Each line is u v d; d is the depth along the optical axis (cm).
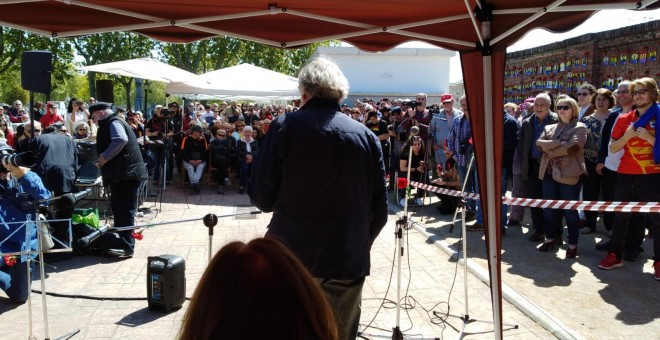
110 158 585
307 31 350
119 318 433
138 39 3625
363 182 271
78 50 3578
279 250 102
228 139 1146
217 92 1330
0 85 4606
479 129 317
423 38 324
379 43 373
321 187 261
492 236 312
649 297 464
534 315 427
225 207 951
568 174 568
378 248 652
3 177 436
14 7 295
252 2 291
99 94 766
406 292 475
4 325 418
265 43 356
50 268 564
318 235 261
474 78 317
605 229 704
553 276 524
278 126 270
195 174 1098
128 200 609
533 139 638
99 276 540
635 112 499
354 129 271
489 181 308
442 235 704
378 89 1994
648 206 421
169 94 1384
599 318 422
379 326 418
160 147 1114
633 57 876
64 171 655
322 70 276
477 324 419
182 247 658
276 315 94
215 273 98
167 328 414
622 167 508
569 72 1049
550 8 258
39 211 414
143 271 559
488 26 287
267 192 271
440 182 831
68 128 1100
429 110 991
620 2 251
